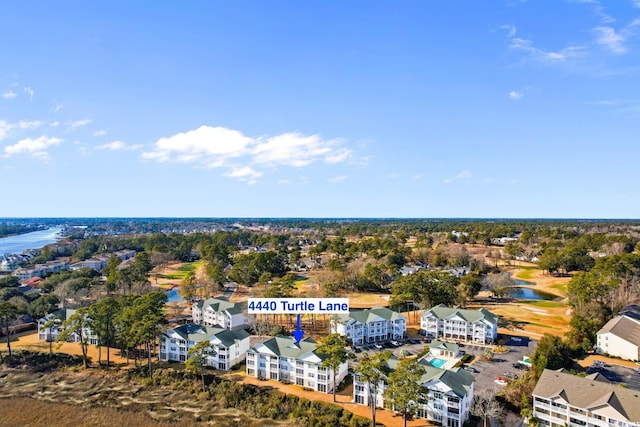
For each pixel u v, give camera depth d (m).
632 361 102.44
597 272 165.75
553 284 197.38
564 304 160.88
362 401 83.88
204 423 79.56
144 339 96.50
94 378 98.88
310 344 96.44
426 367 82.69
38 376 100.50
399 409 74.38
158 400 88.69
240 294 181.88
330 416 78.94
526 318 142.75
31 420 80.44
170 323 138.50
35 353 112.25
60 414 82.69
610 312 130.38
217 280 183.00
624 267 162.50
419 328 135.38
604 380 80.50
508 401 81.44
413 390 72.38
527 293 183.38
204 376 97.25
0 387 94.69
